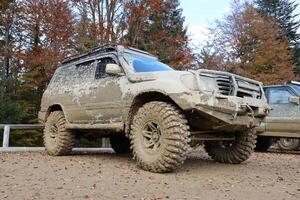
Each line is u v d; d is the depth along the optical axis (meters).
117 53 6.93
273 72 21.02
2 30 16.14
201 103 5.36
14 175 5.20
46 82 15.14
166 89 5.61
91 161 7.05
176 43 15.50
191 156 8.62
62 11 13.93
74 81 7.93
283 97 10.69
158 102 5.83
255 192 4.47
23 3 14.79
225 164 6.97
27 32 14.99
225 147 7.08
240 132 6.80
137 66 6.62
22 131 14.89
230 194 4.30
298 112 10.26
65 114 7.88
